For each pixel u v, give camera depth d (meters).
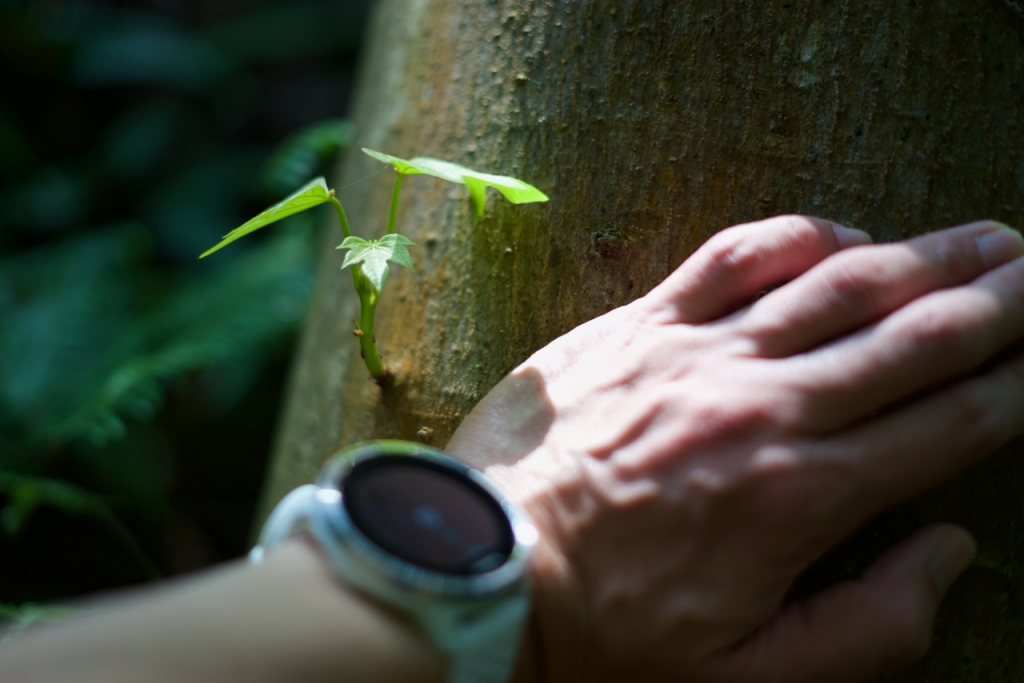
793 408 0.30
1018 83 0.34
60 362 0.92
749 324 0.31
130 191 1.49
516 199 0.34
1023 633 0.34
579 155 0.36
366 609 0.26
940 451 0.30
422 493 0.27
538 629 0.31
